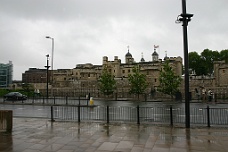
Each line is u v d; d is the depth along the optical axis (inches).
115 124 509.0
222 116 658.2
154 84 2517.2
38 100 1535.4
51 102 1355.8
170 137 375.9
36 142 350.9
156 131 425.7
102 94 2158.0
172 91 1678.2
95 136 388.8
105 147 320.2
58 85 2886.3
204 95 1529.3
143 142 345.4
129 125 493.7
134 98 1871.3
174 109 888.9
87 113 797.9
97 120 593.6
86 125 497.0
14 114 798.5
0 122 434.0
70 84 2837.1
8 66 3417.8
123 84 2370.8
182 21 456.4
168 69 1766.7
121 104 1270.9
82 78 3147.1
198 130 432.5
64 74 3376.0
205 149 305.6
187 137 374.3
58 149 312.5
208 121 477.4
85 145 331.9
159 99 1690.5
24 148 318.0
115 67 3142.2
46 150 308.3
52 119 568.7
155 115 713.6
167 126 479.2
